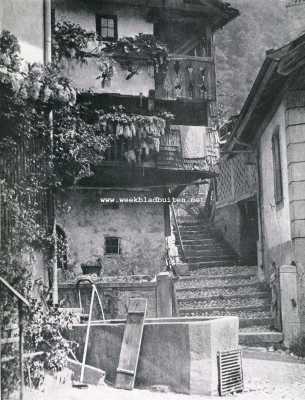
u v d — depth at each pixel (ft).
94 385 28.14
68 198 57.16
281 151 47.37
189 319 31.99
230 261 62.23
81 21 56.70
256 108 50.34
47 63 34.27
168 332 28.22
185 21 58.34
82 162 35.14
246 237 62.85
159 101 58.23
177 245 63.41
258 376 32.35
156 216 59.31
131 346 28.78
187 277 55.26
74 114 36.50
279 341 42.32
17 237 28.07
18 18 33.37
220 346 28.22
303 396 27.81
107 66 52.65
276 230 49.75
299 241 43.50
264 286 51.60
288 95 44.73
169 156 53.83
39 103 31.76
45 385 26.30
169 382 27.81
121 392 27.12
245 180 61.52
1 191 27.37
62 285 43.93
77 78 52.24
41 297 29.66
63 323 29.07
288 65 42.11
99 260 57.31
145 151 52.54
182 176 58.03
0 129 28.81
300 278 42.80
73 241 57.00
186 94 55.16
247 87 65.98
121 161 52.13
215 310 47.60
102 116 51.29
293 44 41.42
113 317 43.34
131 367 28.32
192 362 27.35
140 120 52.65
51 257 32.01
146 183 58.29
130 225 58.65
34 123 31.22
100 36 54.29
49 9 35.22
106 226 58.03
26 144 30.35
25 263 28.50
